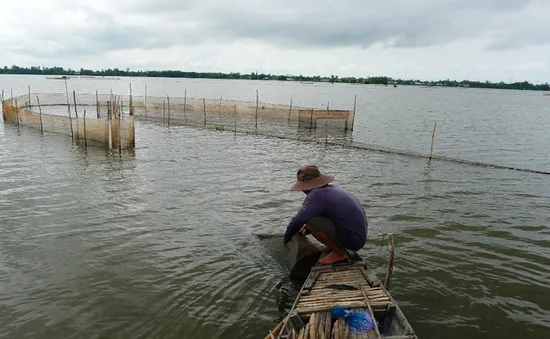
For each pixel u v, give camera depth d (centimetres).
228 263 904
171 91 12300
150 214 1210
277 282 826
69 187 1473
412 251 971
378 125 3994
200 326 681
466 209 1301
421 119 4778
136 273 853
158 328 675
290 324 603
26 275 838
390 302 632
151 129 3111
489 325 692
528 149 2688
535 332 675
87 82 19550
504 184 1639
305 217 761
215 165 1908
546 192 1530
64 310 720
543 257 953
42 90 10362
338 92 15550
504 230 1120
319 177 789
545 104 11000
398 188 1552
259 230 1103
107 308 728
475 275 860
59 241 1005
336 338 539
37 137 2548
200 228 1109
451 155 2391
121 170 1753
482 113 6222
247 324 688
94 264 889
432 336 661
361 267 773
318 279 737
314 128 3416
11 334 655
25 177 1603
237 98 9625
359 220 763
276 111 3841
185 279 831
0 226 1091
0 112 4206
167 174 1708
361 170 1866
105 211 1227
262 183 1597
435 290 796
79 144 2298
